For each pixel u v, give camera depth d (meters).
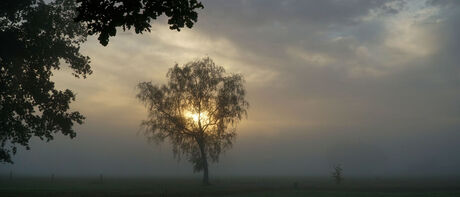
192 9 9.12
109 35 8.87
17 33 28.30
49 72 31.80
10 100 29.69
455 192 40.38
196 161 53.50
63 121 31.23
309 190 44.31
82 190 40.12
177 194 36.19
